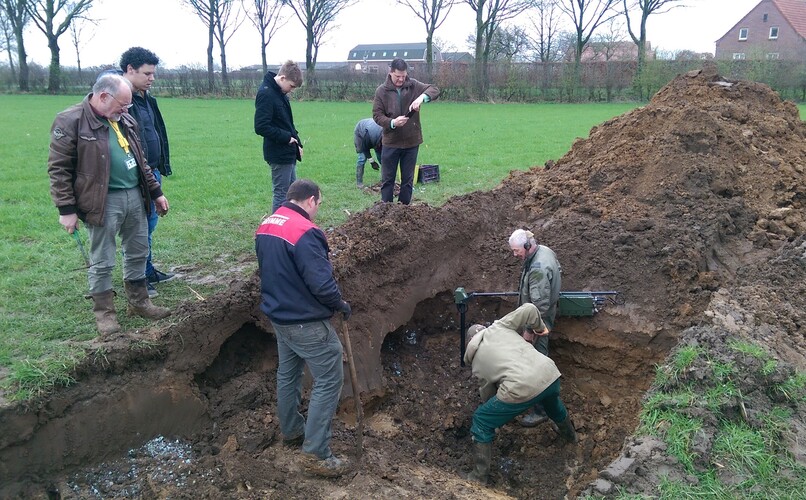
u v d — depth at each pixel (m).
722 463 3.75
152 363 4.61
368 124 10.92
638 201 7.04
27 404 4.01
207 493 4.00
